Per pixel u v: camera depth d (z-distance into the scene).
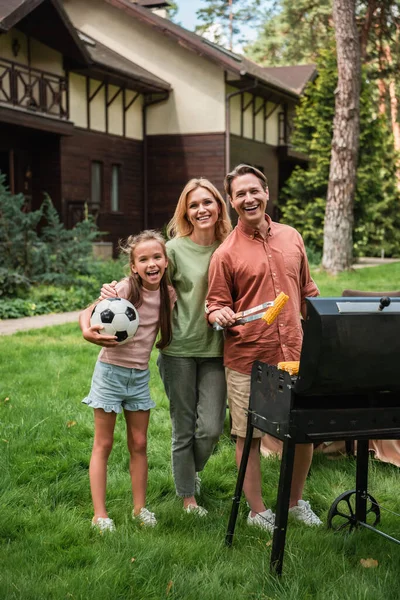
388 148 30.44
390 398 3.05
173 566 3.09
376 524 3.65
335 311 2.72
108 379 3.55
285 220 25.52
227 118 22.91
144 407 3.63
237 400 3.52
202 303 3.66
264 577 2.96
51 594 2.86
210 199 3.65
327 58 24.58
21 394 6.05
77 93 20.53
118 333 3.41
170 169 23.67
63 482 4.13
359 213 24.23
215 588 2.89
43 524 3.58
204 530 3.55
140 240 3.49
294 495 3.72
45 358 7.71
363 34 29.17
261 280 3.46
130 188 23.20
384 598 2.83
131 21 23.59
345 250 19.44
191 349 3.67
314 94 24.59
